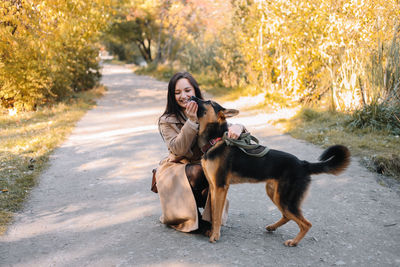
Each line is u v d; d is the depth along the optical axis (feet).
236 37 54.44
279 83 41.57
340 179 17.25
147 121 35.88
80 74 57.41
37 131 29.60
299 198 10.88
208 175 11.19
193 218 11.55
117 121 36.06
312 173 11.00
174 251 10.66
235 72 57.88
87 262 10.15
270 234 11.95
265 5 39.09
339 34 31.68
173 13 106.83
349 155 10.71
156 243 11.25
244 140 11.38
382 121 24.62
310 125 28.27
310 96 36.50
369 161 18.79
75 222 13.17
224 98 51.11
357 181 16.87
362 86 27.66
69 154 23.22
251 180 11.18
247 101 45.03
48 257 10.51
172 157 12.59
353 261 9.99
